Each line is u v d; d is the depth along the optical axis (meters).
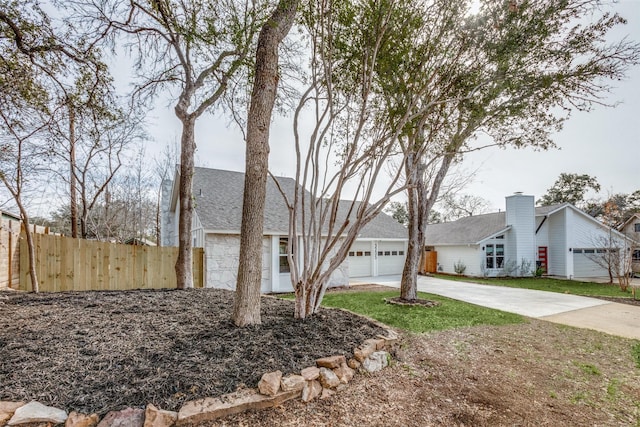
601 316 6.84
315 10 3.95
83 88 5.39
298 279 4.23
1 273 5.76
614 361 4.09
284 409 2.33
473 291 10.71
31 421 1.82
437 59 4.09
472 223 19.42
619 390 3.27
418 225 7.83
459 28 3.80
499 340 4.71
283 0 3.66
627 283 11.63
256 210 3.65
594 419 2.70
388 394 2.82
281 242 10.42
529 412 2.74
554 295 10.02
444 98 4.25
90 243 7.09
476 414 2.64
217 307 4.41
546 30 3.77
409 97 4.04
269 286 10.07
